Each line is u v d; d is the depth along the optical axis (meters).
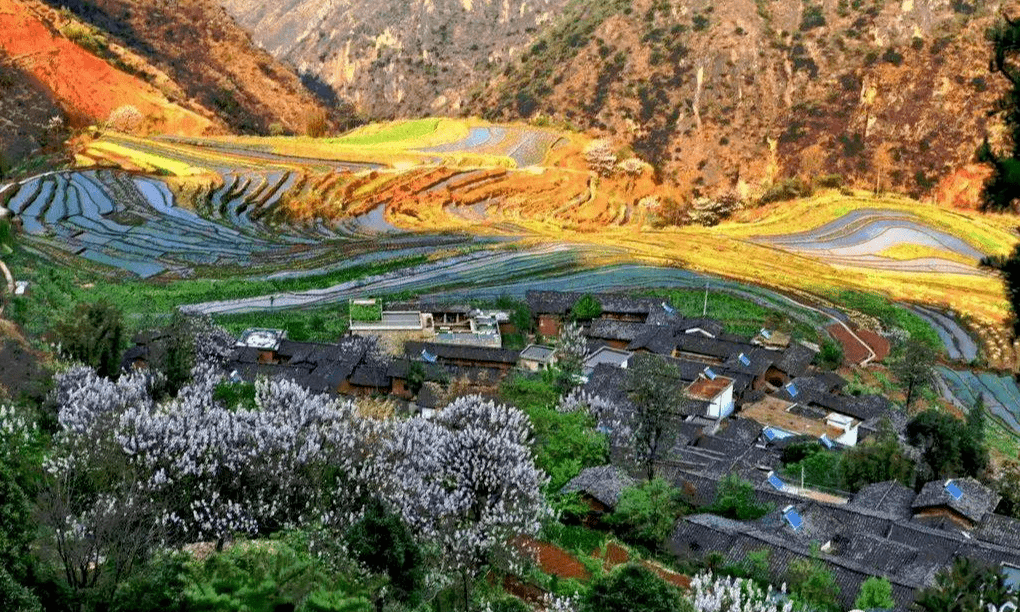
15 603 25.08
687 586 40.78
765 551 45.22
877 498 56.44
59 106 161.50
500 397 57.25
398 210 141.25
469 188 153.50
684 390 71.62
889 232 149.50
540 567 39.22
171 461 36.69
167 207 133.12
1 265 91.44
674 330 90.38
